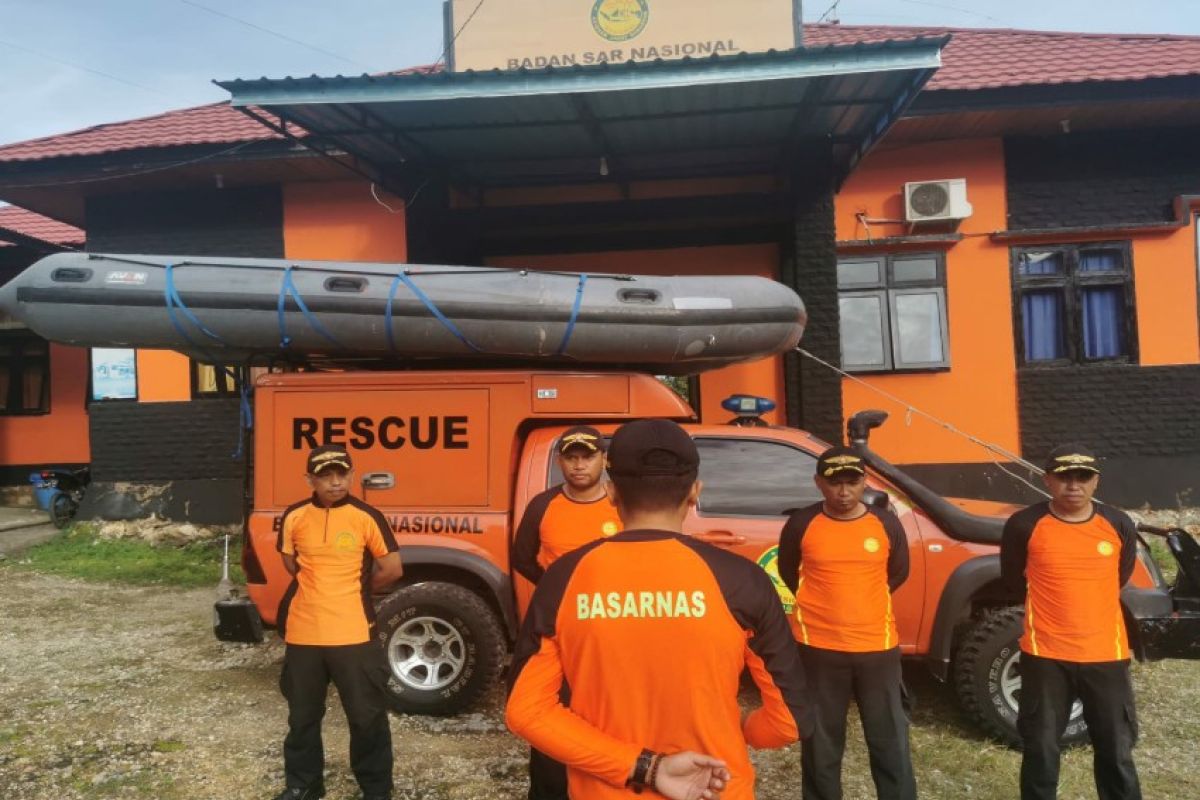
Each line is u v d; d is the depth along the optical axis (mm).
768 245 9070
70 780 3736
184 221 9703
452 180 8719
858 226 8938
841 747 3098
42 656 5645
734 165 8734
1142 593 4039
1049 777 3035
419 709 4445
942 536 4180
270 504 4664
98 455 9719
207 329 4844
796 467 4457
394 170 8508
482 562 4500
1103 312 8805
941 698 4703
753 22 6980
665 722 1519
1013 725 4004
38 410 12602
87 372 12531
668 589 1544
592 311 4809
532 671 1580
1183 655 3980
